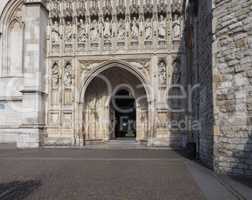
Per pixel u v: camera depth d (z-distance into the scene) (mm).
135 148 29953
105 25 33000
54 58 33312
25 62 31828
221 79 15258
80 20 33406
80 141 32375
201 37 20031
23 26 35719
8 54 35656
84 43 33094
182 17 32000
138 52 32406
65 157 21938
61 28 33438
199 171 15609
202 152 19359
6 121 34812
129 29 32656
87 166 17375
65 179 13289
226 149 14828
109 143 34219
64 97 32938
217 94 15406
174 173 14977
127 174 14656
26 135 30922
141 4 32469
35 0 32125
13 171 15500
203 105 19078
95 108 34844
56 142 32500
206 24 17719
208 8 16859
